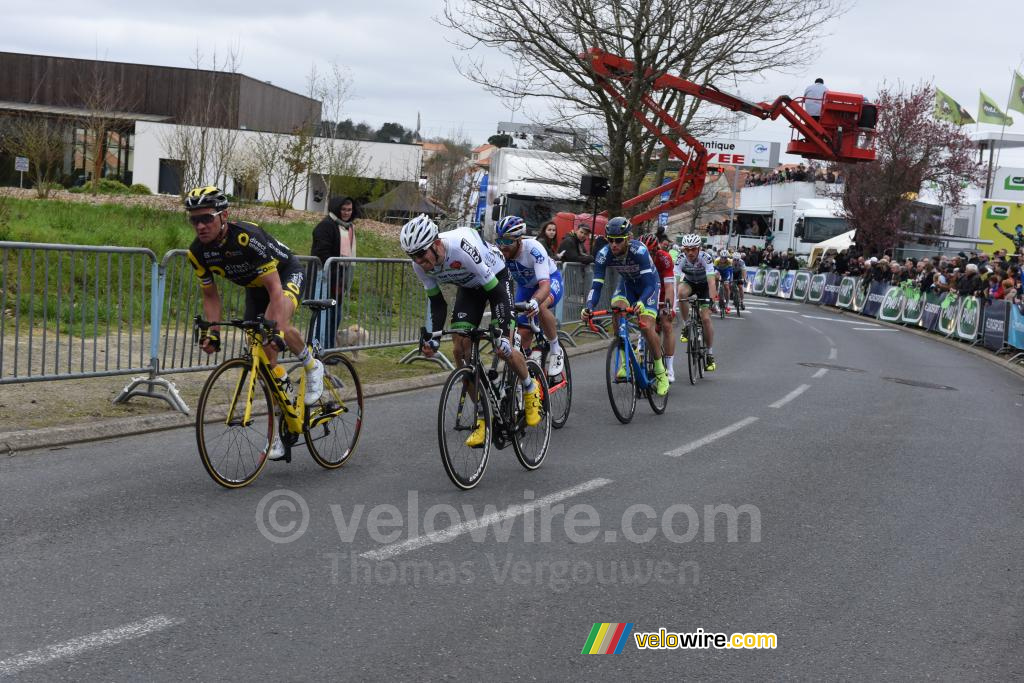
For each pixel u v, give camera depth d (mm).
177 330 7348
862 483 6137
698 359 10844
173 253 7156
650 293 8086
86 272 6672
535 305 6102
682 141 18797
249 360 5207
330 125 34312
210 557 4008
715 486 5824
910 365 14242
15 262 6328
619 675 3135
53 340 6996
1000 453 7465
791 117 17016
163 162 43125
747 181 45812
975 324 18469
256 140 34062
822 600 3943
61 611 3359
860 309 27359
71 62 46844
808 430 7984
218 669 2988
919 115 35312
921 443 7680
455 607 3631
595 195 14242
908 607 3920
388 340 9984
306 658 3105
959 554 4703
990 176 40125
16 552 3922
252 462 5242
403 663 3115
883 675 3246
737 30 17016
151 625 3285
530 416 5871
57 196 25031
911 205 34625
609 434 7352
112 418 6406
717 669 3225
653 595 3893
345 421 5855
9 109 39906
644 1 16469
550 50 17219
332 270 9188
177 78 46281
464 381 5383
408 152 43469
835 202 36625
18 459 5457
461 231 5406
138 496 4832
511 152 20281
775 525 5027
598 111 18797
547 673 3113
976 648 3523
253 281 5312
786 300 34156
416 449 6371
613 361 7680
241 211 25453
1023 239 31891
